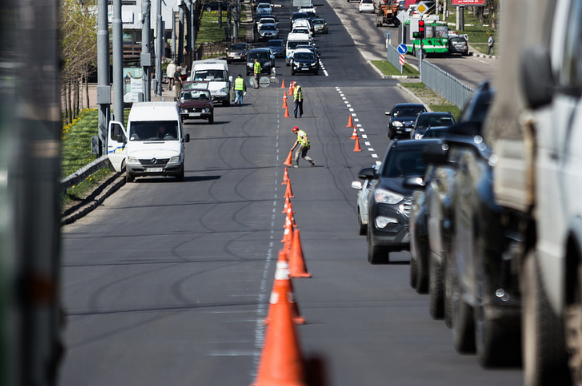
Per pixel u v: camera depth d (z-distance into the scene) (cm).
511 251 1966
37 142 1130
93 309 3297
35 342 1048
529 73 1483
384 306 3244
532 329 1791
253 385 1888
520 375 2105
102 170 9700
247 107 16662
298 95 14850
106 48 10044
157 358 2391
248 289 3731
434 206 2816
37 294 1069
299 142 10419
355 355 2373
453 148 2511
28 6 1099
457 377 2097
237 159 11194
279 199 8219
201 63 17612
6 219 978
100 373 2225
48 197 1191
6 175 988
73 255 5184
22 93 1058
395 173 4628
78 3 13188
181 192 8838
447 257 2580
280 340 1809
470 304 2230
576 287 1556
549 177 1642
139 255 5103
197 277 4150
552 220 1630
